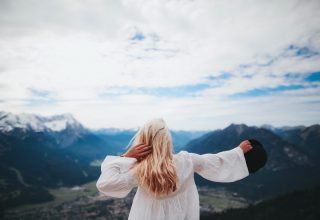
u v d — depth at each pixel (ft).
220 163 6.89
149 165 6.27
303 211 142.51
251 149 6.94
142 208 6.48
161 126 6.66
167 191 6.28
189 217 6.57
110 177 6.14
